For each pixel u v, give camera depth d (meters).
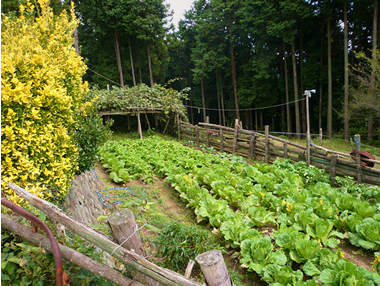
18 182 2.47
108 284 1.69
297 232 4.18
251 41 26.02
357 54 14.16
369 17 18.44
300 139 19.39
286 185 6.54
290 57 25.06
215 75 29.67
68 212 3.32
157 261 3.14
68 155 3.64
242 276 3.74
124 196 5.94
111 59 24.14
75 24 4.46
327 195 5.95
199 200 5.74
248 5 21.08
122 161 8.51
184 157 9.89
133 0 21.16
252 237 4.20
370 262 4.05
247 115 27.39
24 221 1.91
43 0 3.84
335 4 18.27
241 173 8.34
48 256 1.58
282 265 3.64
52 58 3.48
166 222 4.89
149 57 24.28
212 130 12.75
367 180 6.74
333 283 3.14
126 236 1.92
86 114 4.64
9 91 2.39
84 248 1.90
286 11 18.72
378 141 15.94
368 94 14.29
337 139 17.45
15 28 3.09
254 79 23.77
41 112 2.93
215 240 4.56
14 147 2.55
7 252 1.53
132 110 13.78
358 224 4.46
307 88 22.50
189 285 1.44
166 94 16.58
